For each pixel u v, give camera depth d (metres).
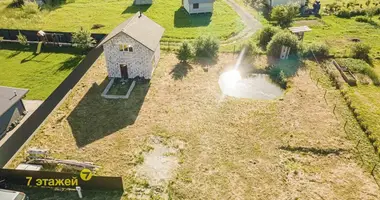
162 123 28.83
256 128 28.25
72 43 44.19
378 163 24.53
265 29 43.72
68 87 32.81
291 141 26.69
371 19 52.66
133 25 34.62
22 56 41.81
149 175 23.64
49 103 29.47
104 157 25.14
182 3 60.41
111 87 34.16
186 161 24.86
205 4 55.50
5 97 28.44
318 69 37.66
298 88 34.00
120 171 23.89
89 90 33.62
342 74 36.03
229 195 22.08
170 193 22.23
